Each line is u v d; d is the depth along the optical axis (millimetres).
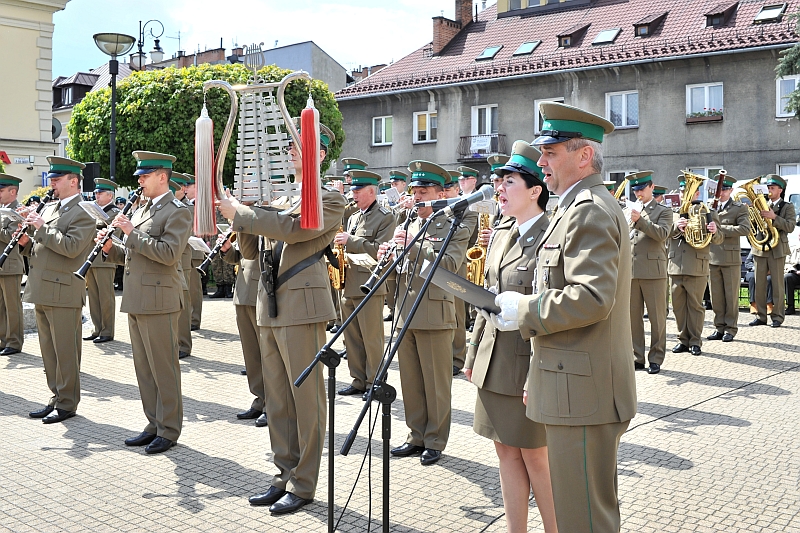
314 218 4141
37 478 5090
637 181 8555
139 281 5652
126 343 10188
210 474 5168
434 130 27031
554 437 3143
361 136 28531
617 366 3125
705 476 5016
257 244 4887
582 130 3260
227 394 7453
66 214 6520
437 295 5410
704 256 9234
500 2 28422
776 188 11617
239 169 4648
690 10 23828
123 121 18594
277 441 4730
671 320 12234
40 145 24703
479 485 4934
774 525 4258
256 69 4727
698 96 22344
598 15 25734
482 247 5535
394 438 5973
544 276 3209
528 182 3795
